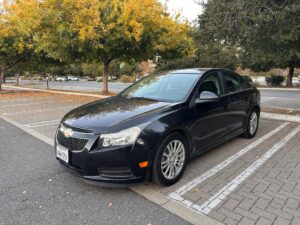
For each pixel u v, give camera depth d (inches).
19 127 271.6
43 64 818.8
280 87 993.5
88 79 2751.0
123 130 118.2
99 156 117.0
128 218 106.7
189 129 142.4
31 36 632.4
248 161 166.6
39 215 109.1
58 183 138.3
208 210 111.6
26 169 157.3
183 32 576.7
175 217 107.1
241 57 1028.5
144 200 120.5
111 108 145.3
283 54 303.7
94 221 104.8
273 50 293.9
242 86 209.9
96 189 131.2
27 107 424.5
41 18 466.3
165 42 544.1
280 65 1013.8
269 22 240.2
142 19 489.7
